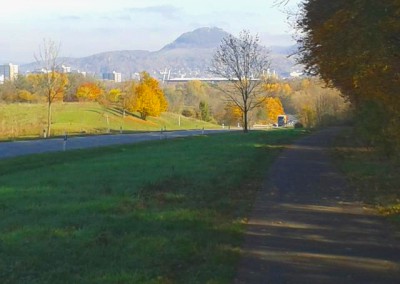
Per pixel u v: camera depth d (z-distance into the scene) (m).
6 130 56.41
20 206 13.56
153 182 17.83
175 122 101.31
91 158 30.02
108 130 70.62
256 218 12.69
